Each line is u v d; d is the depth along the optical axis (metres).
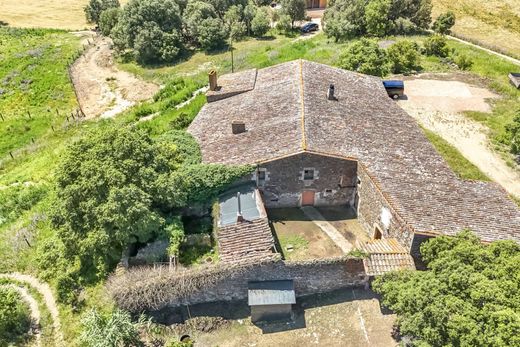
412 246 25.28
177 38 74.31
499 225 26.34
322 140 30.53
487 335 17.91
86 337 23.36
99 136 29.66
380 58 50.22
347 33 64.31
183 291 25.34
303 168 30.31
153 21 74.56
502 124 40.78
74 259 28.84
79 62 74.94
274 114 33.84
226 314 25.94
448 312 19.23
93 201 26.97
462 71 51.03
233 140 32.91
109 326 23.17
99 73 71.38
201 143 34.00
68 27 90.69
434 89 46.72
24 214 36.66
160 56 73.12
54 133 53.88
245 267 25.09
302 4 81.44
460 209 27.14
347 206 32.91
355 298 26.31
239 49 73.00
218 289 25.92
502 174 35.03
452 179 29.92
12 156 49.44
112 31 77.81
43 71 70.94
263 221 27.97
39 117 59.16
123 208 26.64
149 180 28.45
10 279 29.28
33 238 32.34
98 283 27.50
